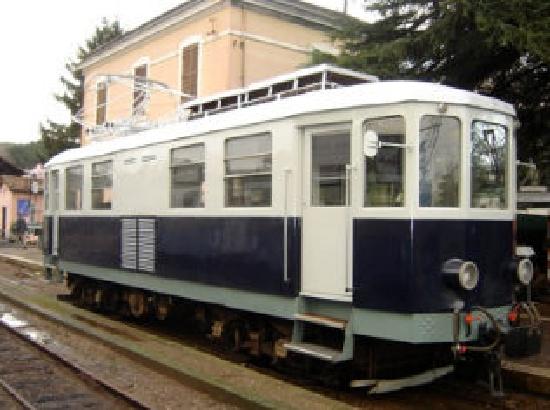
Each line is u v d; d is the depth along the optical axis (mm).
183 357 8844
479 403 7492
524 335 7059
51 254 15359
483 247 7113
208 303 9820
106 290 13344
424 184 6773
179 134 9977
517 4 9086
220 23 19297
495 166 7410
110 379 7820
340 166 7359
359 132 7094
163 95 21828
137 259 11172
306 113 7578
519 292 8078
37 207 46156
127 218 11562
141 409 6766
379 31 11617
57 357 8969
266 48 19734
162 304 11133
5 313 12883
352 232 7117
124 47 24266
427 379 7496
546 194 14633
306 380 8289
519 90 11445
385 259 6820
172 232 10125
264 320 8711
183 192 9938
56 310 12969
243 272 8477
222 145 8984
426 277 6691
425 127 6820
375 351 7418
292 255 7723
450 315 6793
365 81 8773
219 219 8984
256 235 8266
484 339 6965
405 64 10938
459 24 9828
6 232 46562
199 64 20125
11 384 7859
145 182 10969
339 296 7258
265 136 8227
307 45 20625
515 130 7762
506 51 10406
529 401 7438
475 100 7102
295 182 7727
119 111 24828
